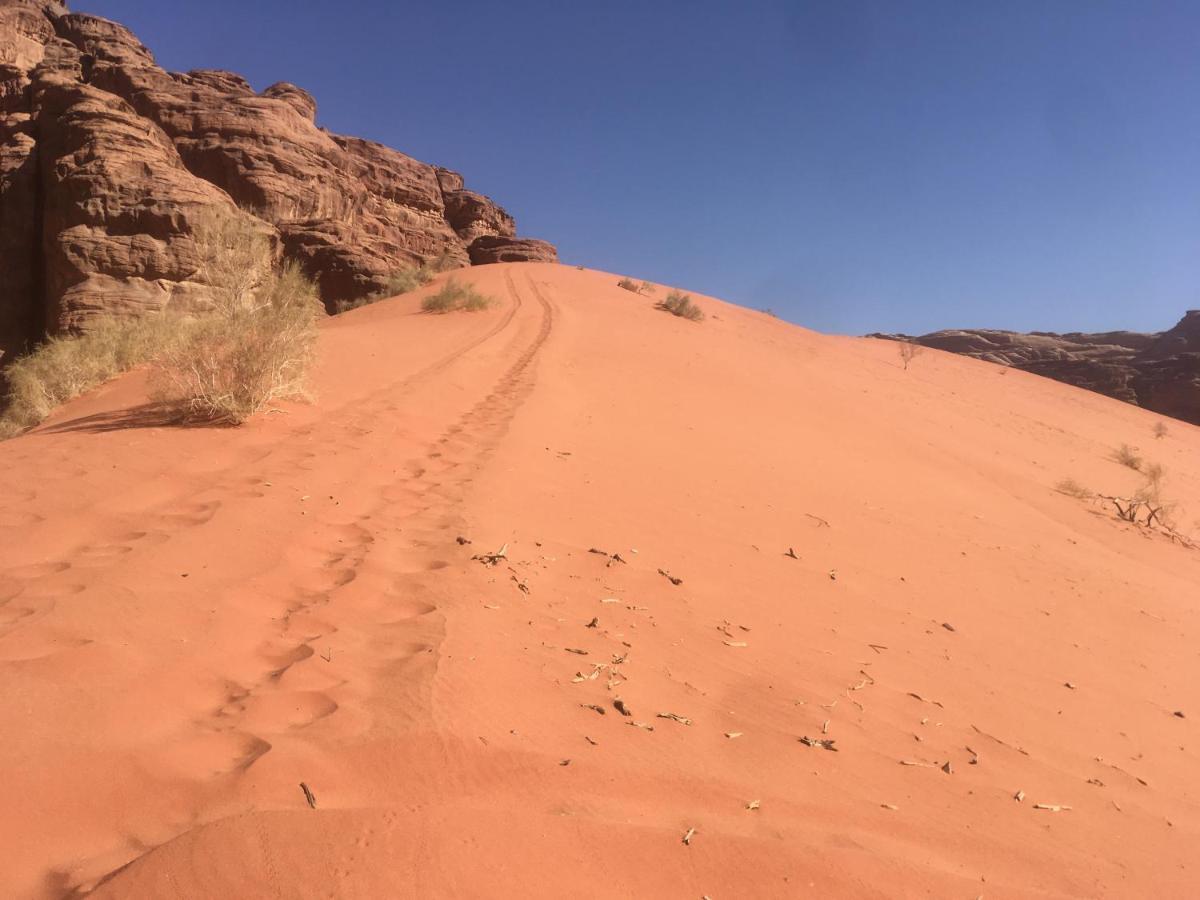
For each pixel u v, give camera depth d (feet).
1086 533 40.45
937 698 14.53
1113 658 19.63
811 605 18.61
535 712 10.32
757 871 7.54
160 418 28.55
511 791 8.23
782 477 33.94
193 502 18.17
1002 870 8.96
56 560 14.03
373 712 9.42
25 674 9.31
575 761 9.16
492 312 100.12
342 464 23.52
